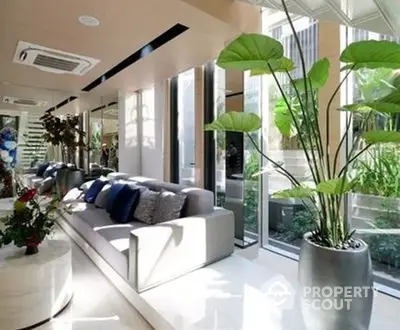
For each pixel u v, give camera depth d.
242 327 1.90
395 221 2.20
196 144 4.07
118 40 2.94
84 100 5.52
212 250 2.83
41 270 2.10
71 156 5.43
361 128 1.97
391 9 1.77
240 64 1.59
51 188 4.97
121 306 2.33
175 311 2.05
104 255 2.80
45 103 5.26
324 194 1.60
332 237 1.64
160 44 3.12
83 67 3.78
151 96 5.19
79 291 2.55
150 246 2.30
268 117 3.22
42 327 2.06
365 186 2.32
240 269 2.75
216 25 2.64
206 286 2.41
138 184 3.86
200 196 2.91
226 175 3.63
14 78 4.40
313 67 1.76
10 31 2.74
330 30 2.51
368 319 1.60
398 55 1.38
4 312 1.99
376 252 2.30
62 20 2.52
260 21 2.97
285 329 1.89
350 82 2.41
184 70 4.05
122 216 3.28
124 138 5.50
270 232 3.35
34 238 2.23
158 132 4.97
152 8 2.33
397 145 2.15
